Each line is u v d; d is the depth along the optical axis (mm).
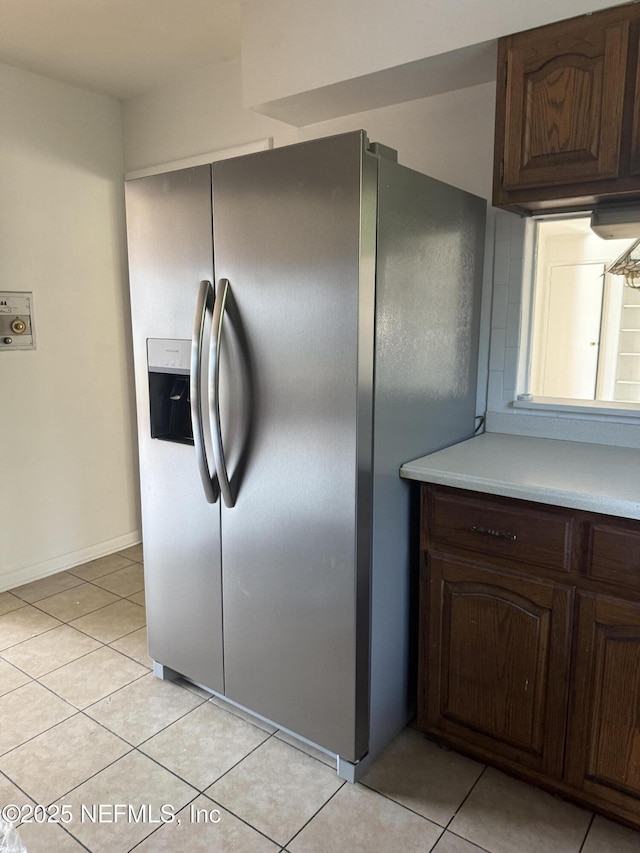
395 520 1814
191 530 2027
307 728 1836
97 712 2082
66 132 3053
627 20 1501
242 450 1826
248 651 1943
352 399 1579
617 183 1583
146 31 2473
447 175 2250
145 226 1973
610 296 2045
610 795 1577
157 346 2012
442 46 1788
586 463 1810
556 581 1580
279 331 1687
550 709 1637
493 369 2260
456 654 1797
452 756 1879
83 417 3266
